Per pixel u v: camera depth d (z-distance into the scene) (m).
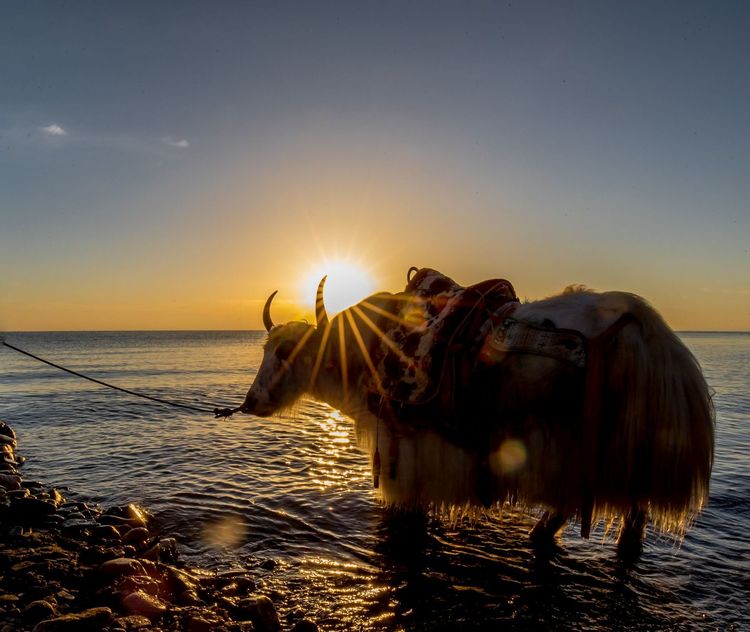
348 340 4.85
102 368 29.36
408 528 4.97
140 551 4.36
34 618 3.14
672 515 3.82
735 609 3.66
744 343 88.62
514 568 4.21
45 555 3.99
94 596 3.50
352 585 3.94
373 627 3.42
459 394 4.15
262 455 7.72
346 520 5.15
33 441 9.01
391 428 4.43
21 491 5.40
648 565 4.27
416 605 3.67
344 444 8.45
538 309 4.11
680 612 3.61
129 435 9.32
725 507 5.52
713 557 4.41
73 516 4.95
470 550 4.52
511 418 4.01
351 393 4.87
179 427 10.08
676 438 3.68
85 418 11.24
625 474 3.77
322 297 5.07
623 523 4.48
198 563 4.28
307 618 3.46
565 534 4.88
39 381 20.69
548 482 3.98
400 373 4.37
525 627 3.43
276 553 4.46
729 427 10.16
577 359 3.81
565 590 3.88
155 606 3.35
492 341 4.06
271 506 5.51
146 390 17.50
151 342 101.75
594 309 3.98
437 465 4.34
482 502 4.25
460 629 3.40
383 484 4.57
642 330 3.86
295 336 5.08
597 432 3.73
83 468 7.17
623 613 3.59
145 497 5.83
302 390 5.16
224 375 24.69
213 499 5.74
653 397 3.71
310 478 6.51
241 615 3.43
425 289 4.57
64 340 119.88
